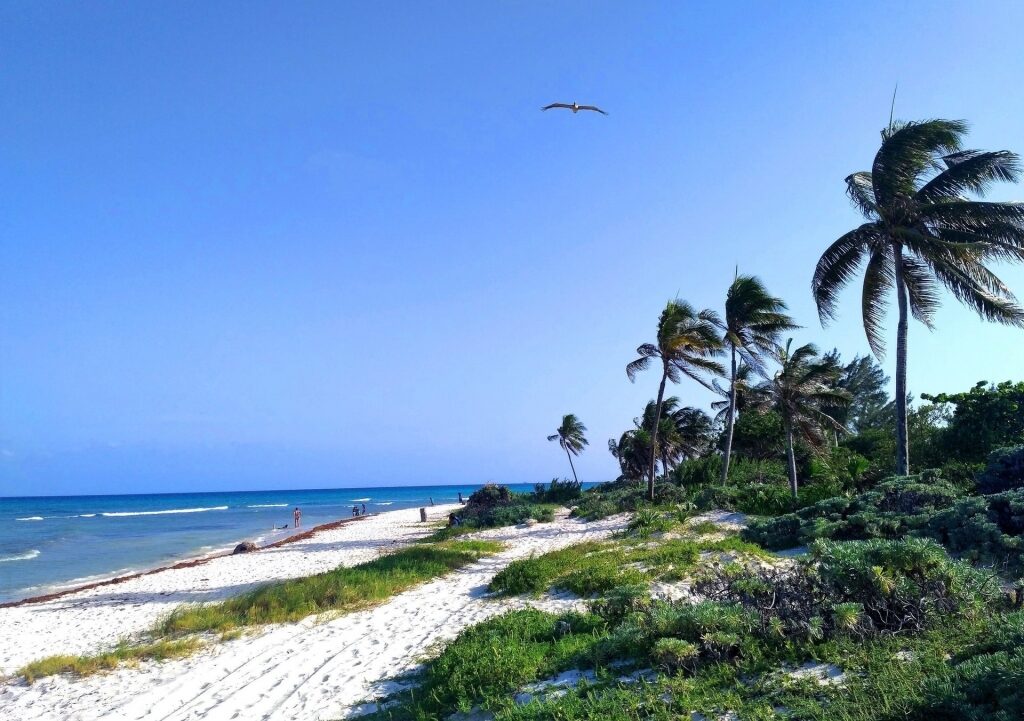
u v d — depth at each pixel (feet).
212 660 34.30
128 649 36.60
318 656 34.01
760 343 107.86
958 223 61.67
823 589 23.04
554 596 42.83
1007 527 37.81
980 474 56.70
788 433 101.71
